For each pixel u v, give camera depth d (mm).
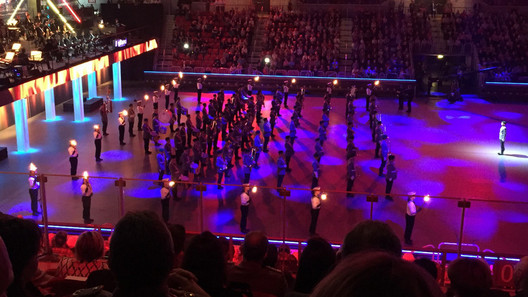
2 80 27625
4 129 35188
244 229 21047
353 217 22453
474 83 49281
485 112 42500
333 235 21094
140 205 22250
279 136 34906
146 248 2498
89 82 43156
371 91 42125
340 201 23797
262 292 4742
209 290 3926
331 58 49875
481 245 20266
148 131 30547
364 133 36062
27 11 44312
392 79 47750
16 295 3053
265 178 27438
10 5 43844
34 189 20031
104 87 49188
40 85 30328
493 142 34500
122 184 18703
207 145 32250
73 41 37344
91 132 35125
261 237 4859
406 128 37500
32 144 32344
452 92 45250
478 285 3691
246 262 4812
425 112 42312
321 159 30500
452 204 23125
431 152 32125
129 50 43375
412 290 1529
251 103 35844
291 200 23312
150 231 2535
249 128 31688
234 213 22406
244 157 25359
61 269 6621
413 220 20047
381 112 42000
